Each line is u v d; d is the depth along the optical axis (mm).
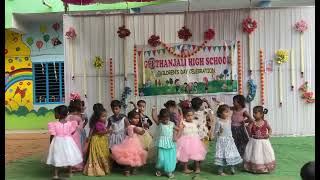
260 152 5535
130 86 8641
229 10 8398
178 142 5602
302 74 8406
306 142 7746
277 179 5230
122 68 8633
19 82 12438
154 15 8547
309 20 8344
